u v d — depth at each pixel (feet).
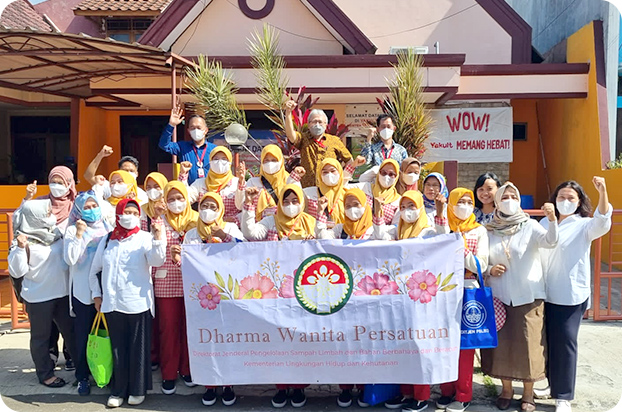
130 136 40.32
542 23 46.21
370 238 14.83
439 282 14.11
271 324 14.32
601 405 14.97
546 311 14.57
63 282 15.96
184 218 15.42
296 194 14.44
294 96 29.86
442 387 14.74
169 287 15.23
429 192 16.02
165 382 15.64
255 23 33.12
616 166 31.12
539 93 34.30
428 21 38.04
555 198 14.98
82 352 15.49
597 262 21.98
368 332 14.20
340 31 31.58
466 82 34.17
